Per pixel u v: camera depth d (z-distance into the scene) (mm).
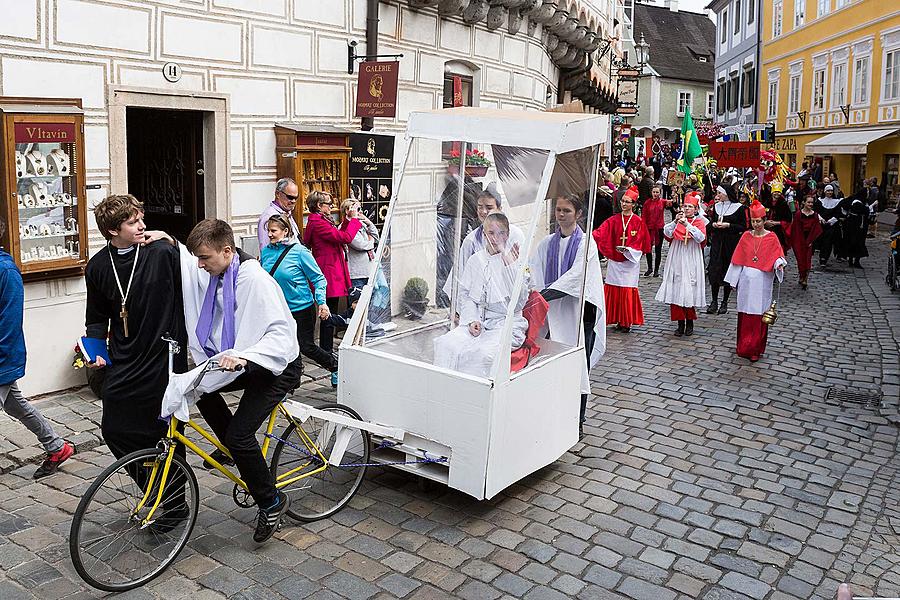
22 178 6469
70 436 6125
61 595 4148
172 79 7645
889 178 27531
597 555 4738
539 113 5793
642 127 62406
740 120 45438
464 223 5410
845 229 17094
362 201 9820
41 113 6484
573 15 15523
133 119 8695
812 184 22109
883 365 9086
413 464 5262
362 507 5242
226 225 4383
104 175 7184
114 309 4383
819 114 33500
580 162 5629
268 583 4324
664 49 63812
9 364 5277
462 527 5012
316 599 4199
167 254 4410
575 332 5898
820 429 7000
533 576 4488
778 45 38719
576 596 4316
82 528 4230
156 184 8703
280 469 5047
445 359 5238
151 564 4414
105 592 4184
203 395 4695
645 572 4578
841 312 12117
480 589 4344
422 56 11125
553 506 5336
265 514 4621
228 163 8273
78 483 5469
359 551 4691
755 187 19891
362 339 5602
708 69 64000
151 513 4309
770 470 6082
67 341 7070
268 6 8555
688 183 20750
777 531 5117
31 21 6527
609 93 25406
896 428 7082
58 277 6840
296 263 7004
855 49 29703
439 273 5535
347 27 9594
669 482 5797
